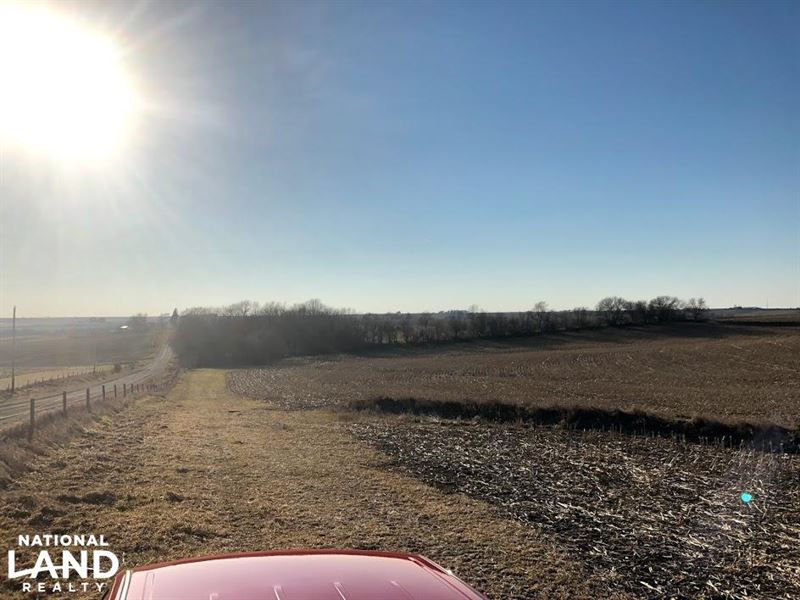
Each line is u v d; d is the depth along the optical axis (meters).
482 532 11.45
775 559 10.47
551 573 9.33
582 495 15.12
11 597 7.40
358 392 47.78
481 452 21.78
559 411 31.25
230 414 35.47
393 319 129.62
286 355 111.19
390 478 16.70
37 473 14.55
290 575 3.34
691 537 11.62
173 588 3.14
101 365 103.31
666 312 135.62
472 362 76.12
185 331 126.50
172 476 15.46
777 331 110.94
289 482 15.52
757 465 19.80
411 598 3.07
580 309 139.25
